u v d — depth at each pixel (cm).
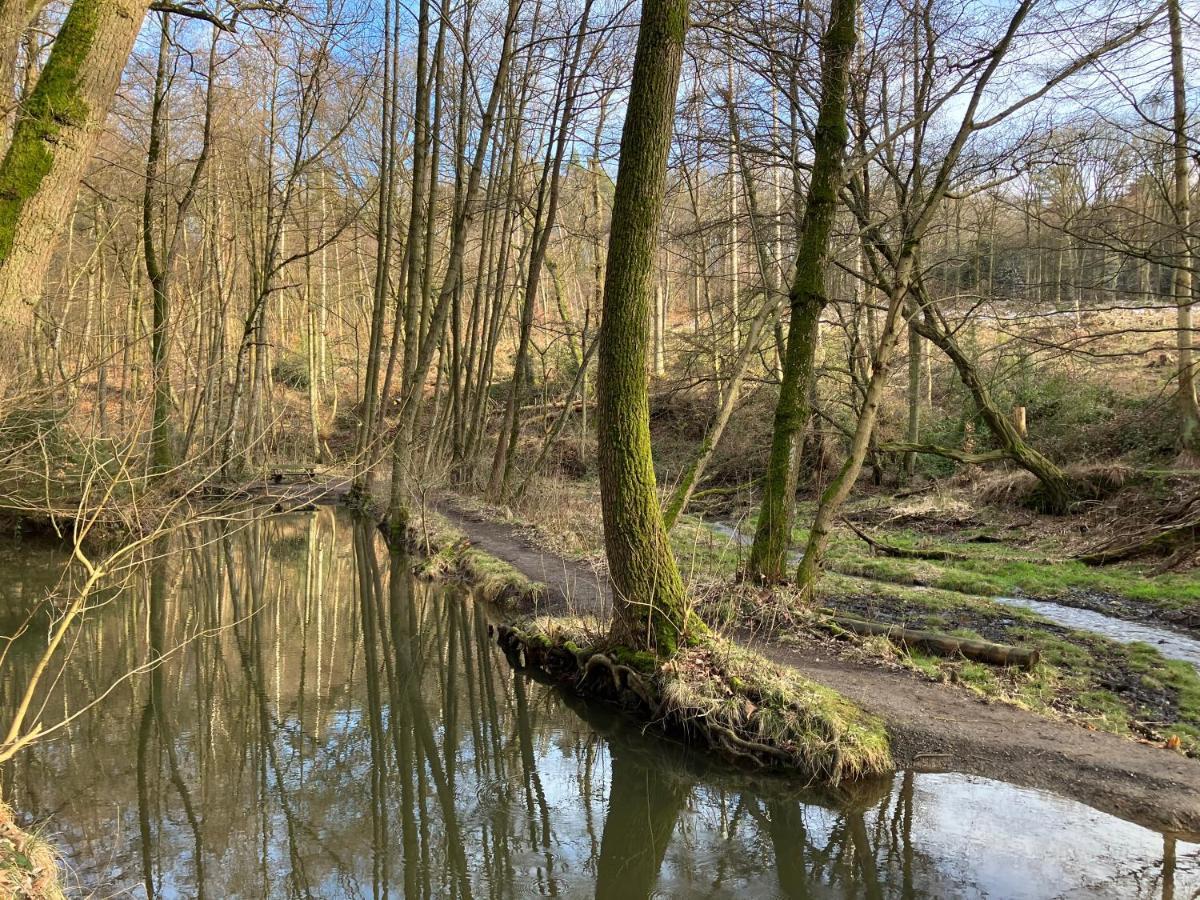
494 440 2502
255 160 2298
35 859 381
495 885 459
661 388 2111
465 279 2614
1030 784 488
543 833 521
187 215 2097
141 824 513
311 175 2448
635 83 594
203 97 1836
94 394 1060
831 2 814
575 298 3328
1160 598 891
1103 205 911
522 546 1296
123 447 541
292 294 3134
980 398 1288
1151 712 581
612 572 655
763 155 906
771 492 841
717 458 1958
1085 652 711
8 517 1255
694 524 1530
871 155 807
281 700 750
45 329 1102
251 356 2445
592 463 2327
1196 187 1230
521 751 643
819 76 786
